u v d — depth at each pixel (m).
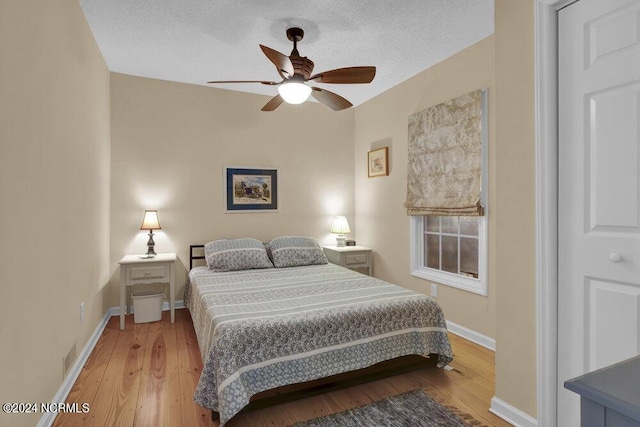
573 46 1.58
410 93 3.74
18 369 1.46
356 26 2.71
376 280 3.05
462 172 3.04
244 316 2.08
